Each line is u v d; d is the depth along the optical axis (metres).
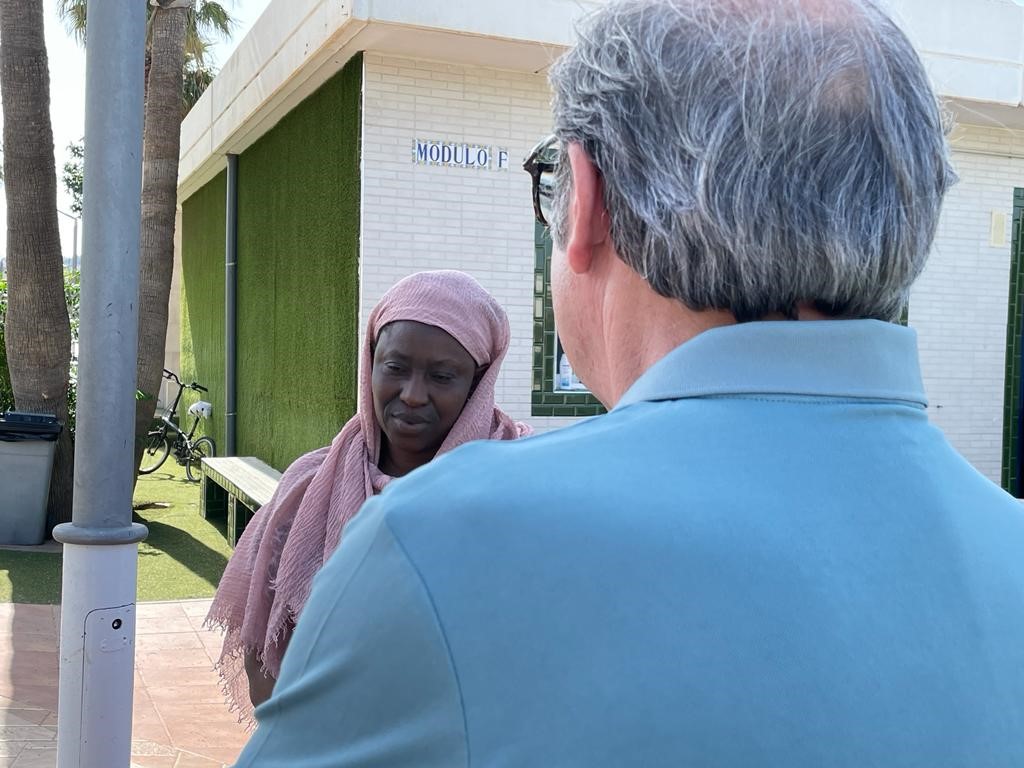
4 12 7.37
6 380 8.86
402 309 2.06
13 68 7.41
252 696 2.01
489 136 7.23
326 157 7.83
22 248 7.59
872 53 0.82
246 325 11.04
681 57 0.82
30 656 5.10
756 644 0.67
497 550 0.70
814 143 0.78
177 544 8.10
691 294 0.82
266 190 9.98
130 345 2.74
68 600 2.70
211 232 13.25
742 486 0.73
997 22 7.76
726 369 0.78
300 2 7.29
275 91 8.21
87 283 2.70
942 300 8.68
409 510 0.74
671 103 0.82
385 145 6.98
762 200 0.77
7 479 7.53
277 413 9.62
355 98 7.05
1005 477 9.03
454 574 0.70
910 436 0.81
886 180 0.80
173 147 8.48
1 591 6.29
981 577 0.76
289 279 9.12
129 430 2.75
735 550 0.69
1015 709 0.73
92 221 2.70
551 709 0.66
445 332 2.04
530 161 1.09
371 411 2.10
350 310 7.25
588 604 0.67
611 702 0.65
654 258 0.83
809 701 0.66
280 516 2.06
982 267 8.77
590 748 0.64
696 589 0.68
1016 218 8.83
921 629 0.71
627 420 0.79
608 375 0.98
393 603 0.71
